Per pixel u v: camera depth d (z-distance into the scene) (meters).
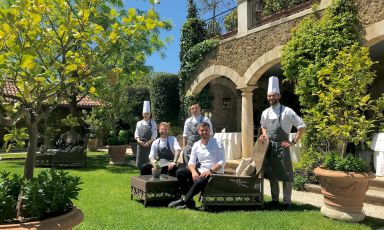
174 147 6.50
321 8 8.09
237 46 10.80
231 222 4.55
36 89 2.77
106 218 4.67
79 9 2.87
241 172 5.74
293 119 5.48
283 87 13.97
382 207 5.68
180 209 5.32
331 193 4.74
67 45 2.85
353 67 4.88
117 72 3.09
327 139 6.82
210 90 13.30
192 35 12.76
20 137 2.87
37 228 2.29
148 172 6.42
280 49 9.14
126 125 18.44
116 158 11.54
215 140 5.60
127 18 2.76
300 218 4.75
